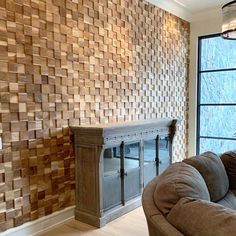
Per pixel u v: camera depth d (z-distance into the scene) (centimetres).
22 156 261
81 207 309
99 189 293
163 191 143
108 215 305
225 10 261
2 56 242
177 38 493
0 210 246
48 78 281
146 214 137
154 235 132
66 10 296
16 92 254
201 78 535
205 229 105
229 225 101
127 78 383
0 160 244
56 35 287
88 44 322
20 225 261
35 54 268
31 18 263
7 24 245
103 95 345
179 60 502
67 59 299
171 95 483
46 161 283
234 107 499
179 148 511
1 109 243
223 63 508
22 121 260
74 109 309
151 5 425
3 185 247
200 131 540
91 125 313
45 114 280
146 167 369
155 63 439
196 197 141
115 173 317
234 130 502
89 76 325
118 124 321
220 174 259
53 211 293
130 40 386
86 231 284
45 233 279
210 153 282
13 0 249
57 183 296
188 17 518
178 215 122
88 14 321
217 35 503
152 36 430
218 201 246
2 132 245
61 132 297
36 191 275
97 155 292
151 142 379
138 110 406
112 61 357
